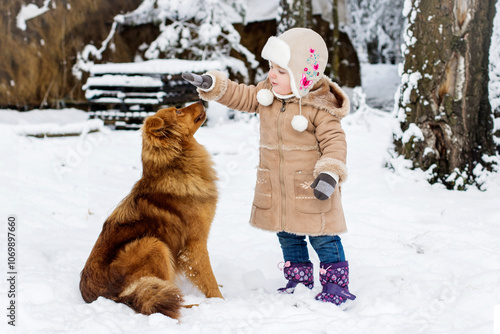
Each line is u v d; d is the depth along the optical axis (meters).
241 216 4.77
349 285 3.20
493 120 5.66
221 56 11.95
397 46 21.62
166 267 2.71
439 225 4.32
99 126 8.24
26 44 10.70
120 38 12.27
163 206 2.82
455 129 5.42
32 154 6.61
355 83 15.97
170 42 11.53
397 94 6.00
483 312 2.58
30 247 3.67
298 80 2.75
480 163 5.51
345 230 2.92
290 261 3.05
